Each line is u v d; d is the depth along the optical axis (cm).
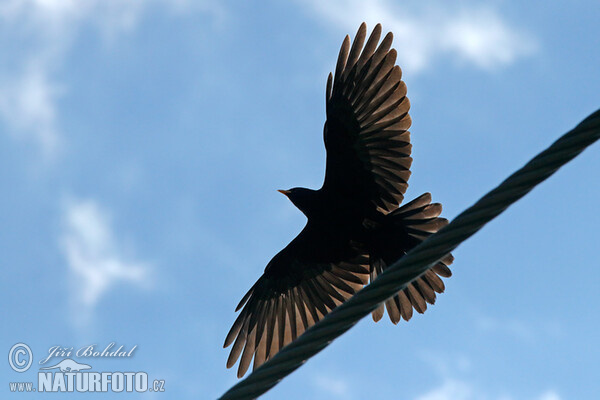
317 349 602
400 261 606
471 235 595
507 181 593
